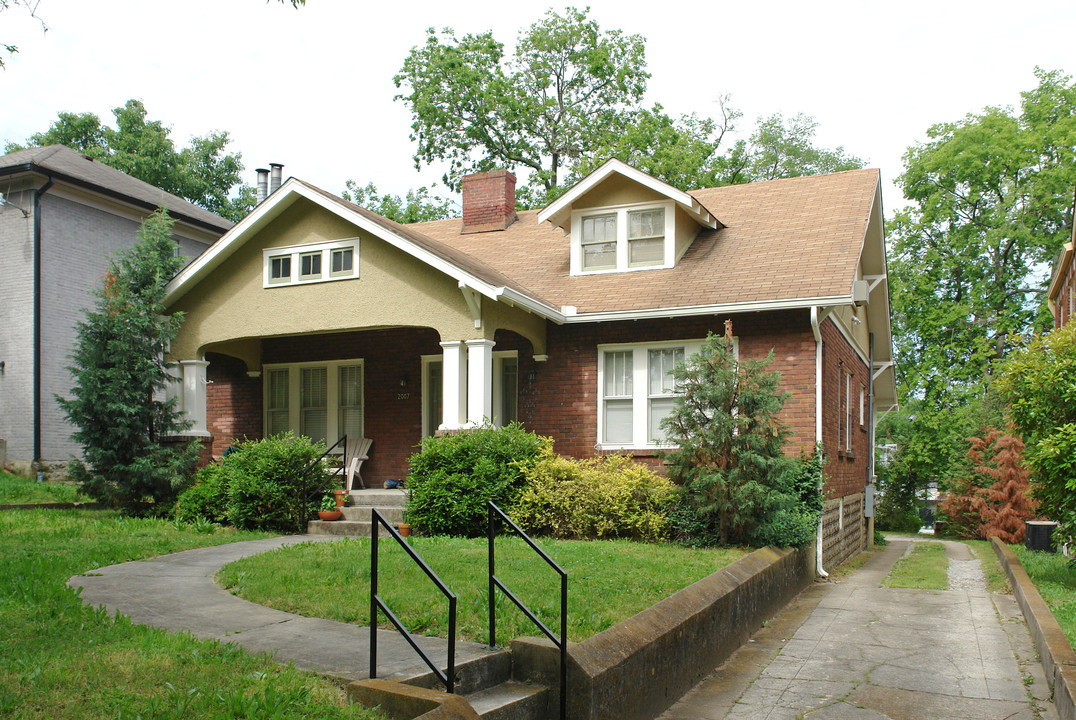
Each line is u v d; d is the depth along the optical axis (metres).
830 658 8.27
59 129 35.56
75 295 21.06
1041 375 11.13
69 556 9.41
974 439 26.84
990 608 10.66
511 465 12.72
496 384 15.60
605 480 12.36
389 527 5.36
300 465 13.44
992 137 32.75
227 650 5.62
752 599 9.35
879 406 24.97
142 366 14.55
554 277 16.19
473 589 7.96
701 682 7.55
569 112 34.59
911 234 34.66
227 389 18.38
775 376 11.54
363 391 17.02
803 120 44.22
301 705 4.73
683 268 15.16
